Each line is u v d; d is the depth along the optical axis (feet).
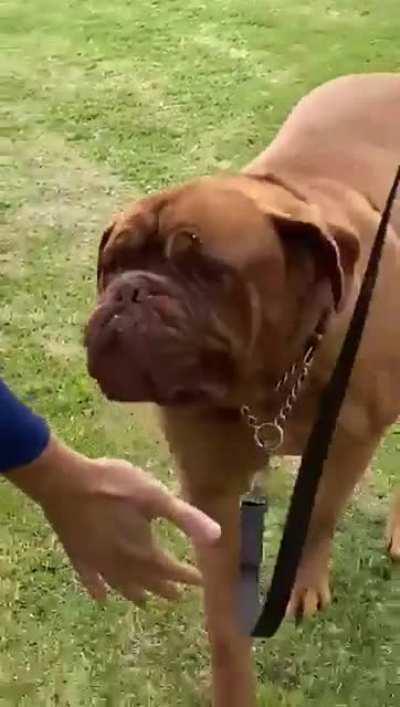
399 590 5.91
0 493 6.44
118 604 5.78
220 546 4.90
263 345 4.25
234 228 4.12
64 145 10.44
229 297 4.11
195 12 13.73
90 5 14.16
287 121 5.96
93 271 8.52
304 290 4.25
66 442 6.82
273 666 5.48
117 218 4.40
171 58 12.32
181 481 4.92
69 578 5.96
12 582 5.94
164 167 9.93
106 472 2.99
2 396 2.83
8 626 5.70
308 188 4.95
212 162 9.95
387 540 6.16
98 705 5.31
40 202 9.50
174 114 10.93
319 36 12.76
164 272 4.14
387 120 5.72
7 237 9.00
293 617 5.67
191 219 4.11
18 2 14.37
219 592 4.93
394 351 4.80
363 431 4.84
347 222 4.72
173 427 4.69
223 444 4.67
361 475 5.21
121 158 10.14
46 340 7.75
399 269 4.88
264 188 4.45
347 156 5.44
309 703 5.31
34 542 6.17
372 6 13.67
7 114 11.11
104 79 11.84
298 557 3.83
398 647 5.60
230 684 5.04
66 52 12.65
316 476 3.76
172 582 3.19
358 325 3.80
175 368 4.10
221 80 11.66
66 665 5.50
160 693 5.37
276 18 13.39
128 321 4.06
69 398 7.20
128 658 5.54
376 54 12.17
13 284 8.39
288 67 11.93
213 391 4.26
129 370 4.10
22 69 12.21
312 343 4.33
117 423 7.00
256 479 4.79
